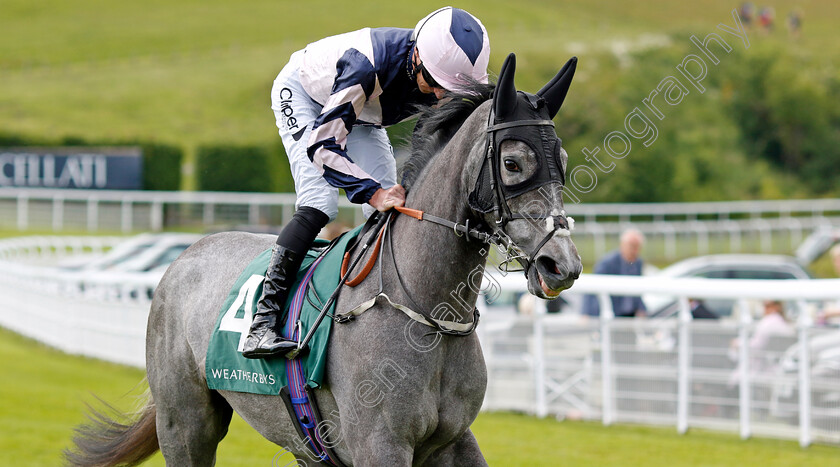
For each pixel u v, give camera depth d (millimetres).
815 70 60188
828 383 11883
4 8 104750
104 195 44094
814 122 55938
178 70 87000
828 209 42656
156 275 19484
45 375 18859
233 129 71750
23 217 44750
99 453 7828
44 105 73938
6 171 47375
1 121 67688
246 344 6406
